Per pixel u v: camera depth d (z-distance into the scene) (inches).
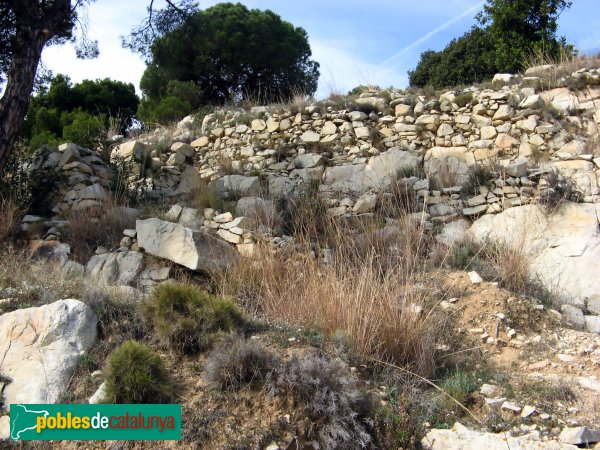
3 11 426.9
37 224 309.1
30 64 351.9
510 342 218.5
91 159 378.6
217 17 812.6
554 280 272.1
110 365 164.4
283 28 863.1
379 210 337.7
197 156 471.5
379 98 448.5
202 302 194.9
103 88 902.4
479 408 176.9
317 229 323.3
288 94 855.7
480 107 403.5
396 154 395.5
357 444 149.4
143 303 197.9
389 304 205.2
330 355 185.2
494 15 654.5
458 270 273.9
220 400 159.3
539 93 413.7
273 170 427.5
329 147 430.3
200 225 310.8
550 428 163.0
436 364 204.4
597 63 423.8
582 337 218.5
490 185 337.4
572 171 330.3
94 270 276.4
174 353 181.5
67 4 383.2
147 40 506.9
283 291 242.8
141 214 332.2
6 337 185.6
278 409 155.2
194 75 831.1
